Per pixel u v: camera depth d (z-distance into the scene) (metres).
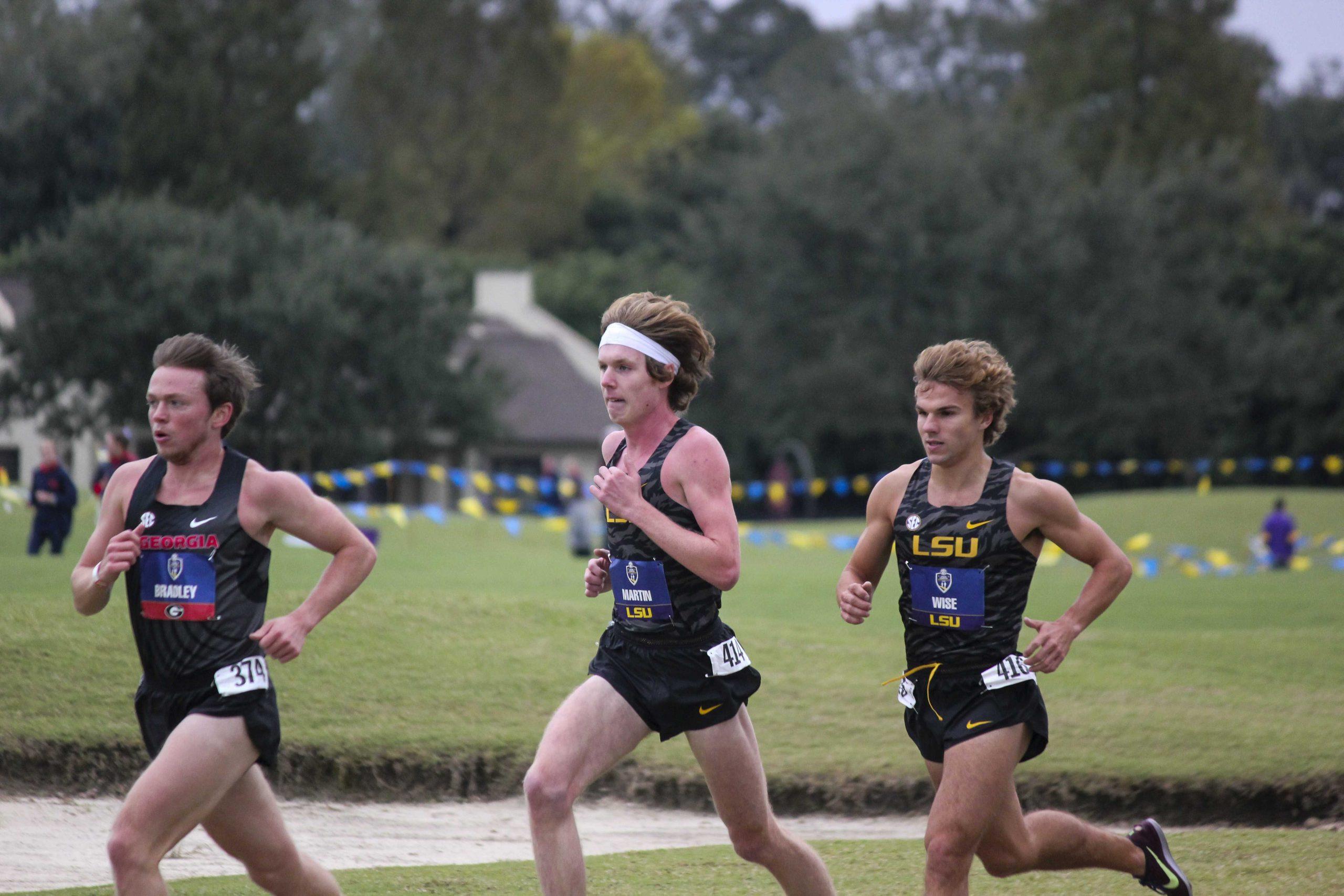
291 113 175.00
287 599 38.00
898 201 167.38
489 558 69.44
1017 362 162.00
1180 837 24.41
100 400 131.38
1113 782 28.48
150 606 15.65
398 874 21.66
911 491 17.56
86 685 31.38
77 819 26.08
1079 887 20.97
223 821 15.80
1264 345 166.12
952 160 169.00
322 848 24.94
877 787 28.75
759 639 40.06
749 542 101.56
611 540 17.11
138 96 170.88
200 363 15.86
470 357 150.00
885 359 165.38
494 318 195.88
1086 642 41.69
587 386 185.00
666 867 22.34
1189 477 170.00
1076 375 162.62
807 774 29.05
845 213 168.00
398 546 74.94
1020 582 16.91
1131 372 162.88
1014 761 16.59
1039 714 16.83
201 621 15.55
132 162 168.62
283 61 174.12
